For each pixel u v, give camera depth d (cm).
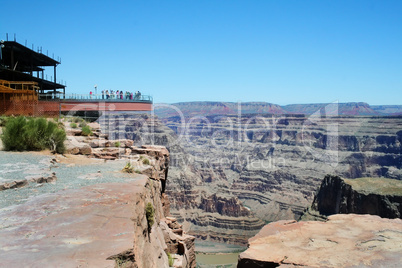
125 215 971
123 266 711
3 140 2170
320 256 1623
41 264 652
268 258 1638
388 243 1772
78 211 998
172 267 1702
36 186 1320
